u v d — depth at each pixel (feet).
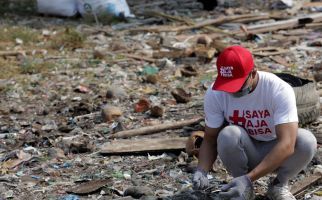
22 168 24.21
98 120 29.86
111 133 27.86
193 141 24.09
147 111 30.73
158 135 27.27
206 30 50.14
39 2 57.82
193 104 31.50
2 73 38.88
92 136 27.58
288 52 41.70
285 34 47.42
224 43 45.03
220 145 18.44
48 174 23.49
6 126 29.58
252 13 55.62
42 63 40.63
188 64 40.11
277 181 19.24
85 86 35.55
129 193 21.15
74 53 44.21
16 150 25.63
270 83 17.80
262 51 42.34
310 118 27.09
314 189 21.40
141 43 46.62
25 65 39.96
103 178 22.84
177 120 29.14
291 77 27.45
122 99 33.06
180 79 36.81
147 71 38.58
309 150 18.30
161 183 22.24
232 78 17.47
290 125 17.57
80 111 31.30
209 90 18.79
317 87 33.19
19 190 22.13
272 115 18.04
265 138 18.70
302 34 47.16
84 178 22.95
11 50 44.70
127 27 52.29
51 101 33.76
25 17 57.82
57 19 56.75
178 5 61.26
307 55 40.96
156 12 56.54
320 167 22.86
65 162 24.66
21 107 32.55
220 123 18.84
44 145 26.84
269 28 48.85
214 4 58.13
